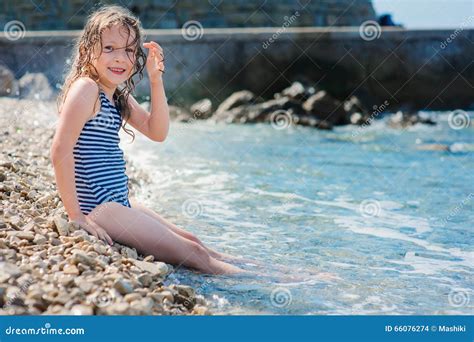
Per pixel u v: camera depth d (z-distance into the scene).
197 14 26.11
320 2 26.97
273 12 26.31
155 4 25.86
